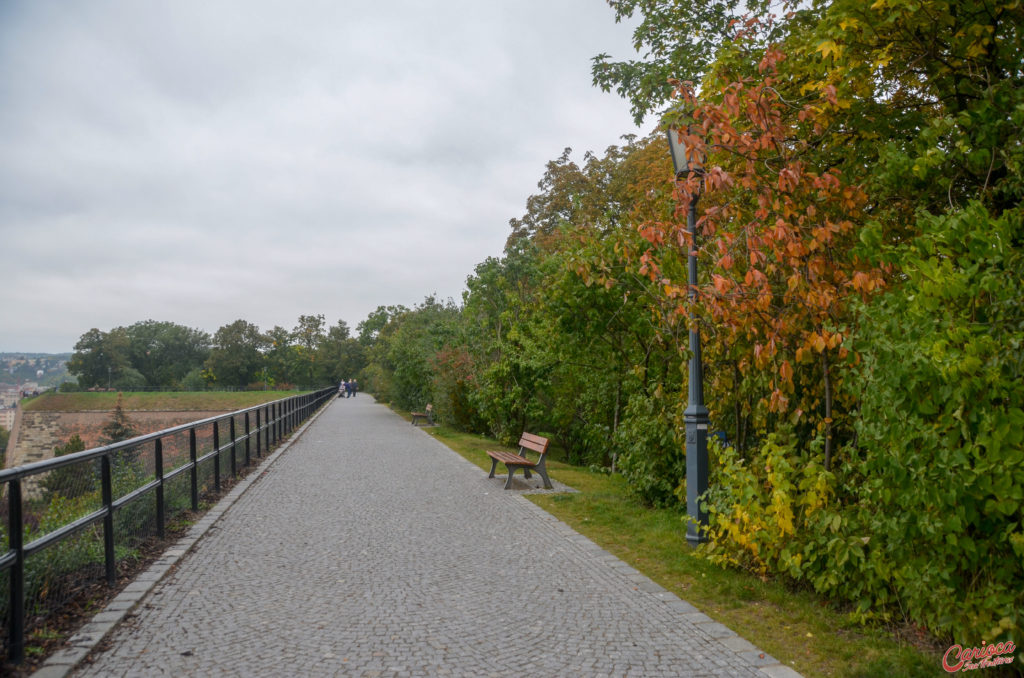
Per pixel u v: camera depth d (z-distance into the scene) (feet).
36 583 14.34
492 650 13.92
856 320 17.48
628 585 18.65
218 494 32.63
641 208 35.09
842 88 20.54
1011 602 12.49
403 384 116.88
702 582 18.83
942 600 13.42
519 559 21.38
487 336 67.41
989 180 18.66
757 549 18.24
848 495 18.43
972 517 12.94
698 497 22.17
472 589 18.19
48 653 13.35
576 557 21.62
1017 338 12.59
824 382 19.63
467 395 72.59
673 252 28.48
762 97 18.57
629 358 39.19
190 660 13.19
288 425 70.74
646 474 29.50
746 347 22.67
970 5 18.69
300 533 24.84
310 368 407.64
